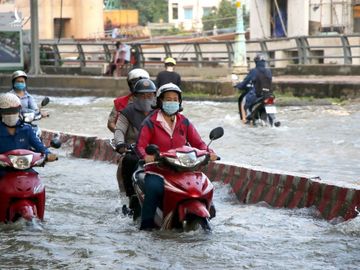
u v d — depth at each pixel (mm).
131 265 13141
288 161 25078
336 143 29156
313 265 13008
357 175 22250
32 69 63531
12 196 15539
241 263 13180
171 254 13773
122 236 15227
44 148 16203
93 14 124312
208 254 13734
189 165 14695
